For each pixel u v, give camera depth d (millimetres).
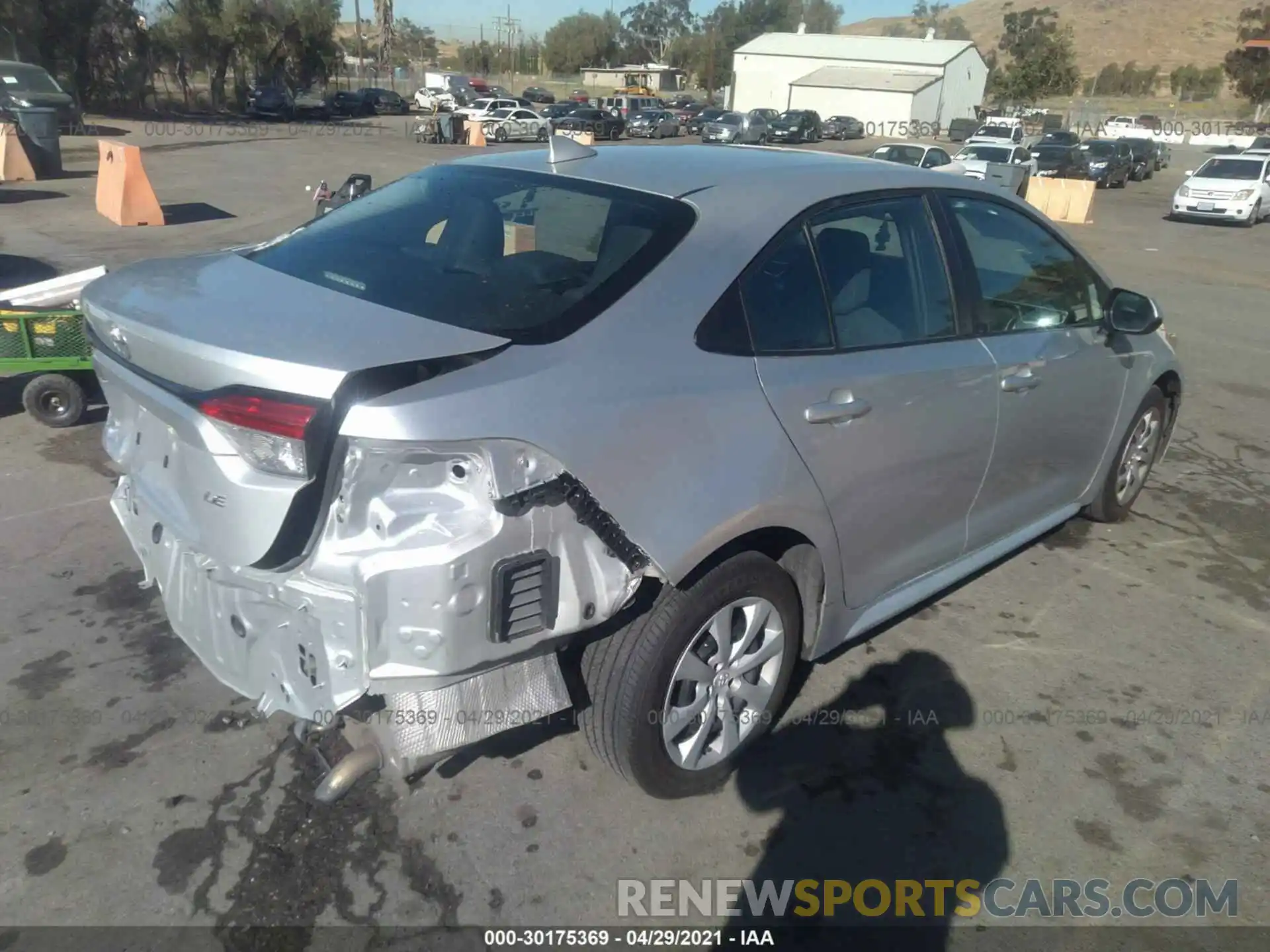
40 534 4426
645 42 112125
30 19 33906
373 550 2236
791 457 2779
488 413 2221
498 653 2332
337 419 2160
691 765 2895
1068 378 3967
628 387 2469
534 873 2684
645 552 2445
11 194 15539
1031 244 3918
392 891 2605
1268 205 22422
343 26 114438
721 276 2752
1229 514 5332
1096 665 3789
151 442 2744
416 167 23359
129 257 11094
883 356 3119
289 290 2689
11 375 5953
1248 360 8898
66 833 2732
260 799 2885
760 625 2902
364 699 2475
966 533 3738
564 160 3268
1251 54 72750
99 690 3344
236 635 2516
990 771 3166
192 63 42562
